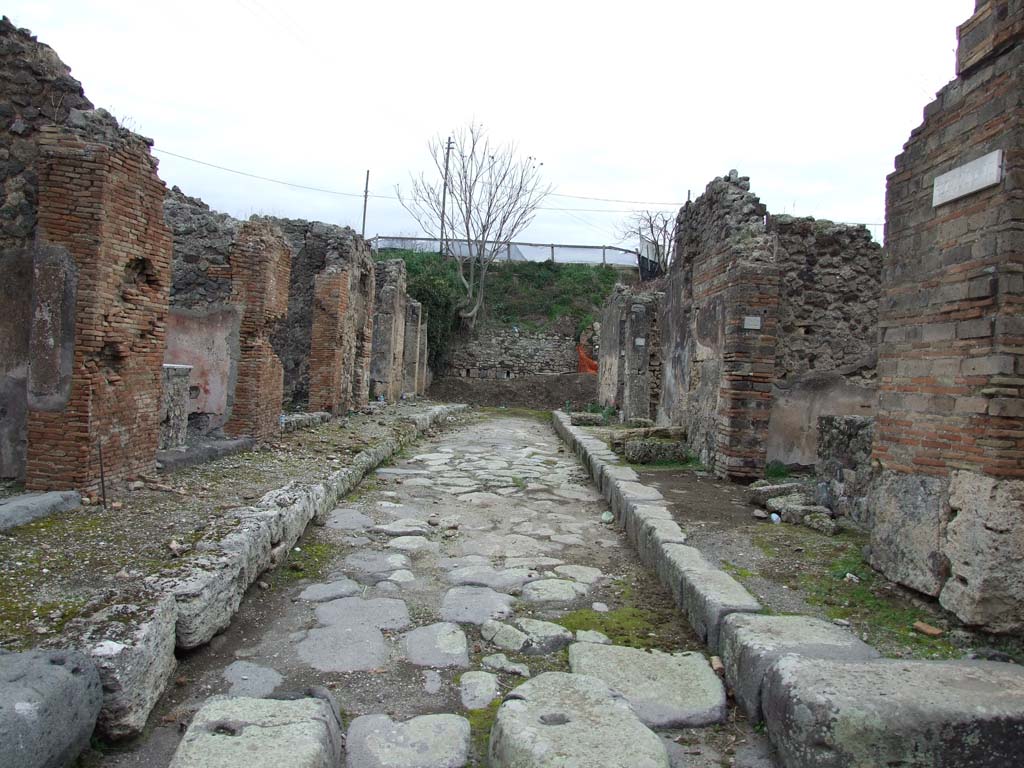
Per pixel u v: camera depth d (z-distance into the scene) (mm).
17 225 5609
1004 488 3621
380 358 19594
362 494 8078
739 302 8242
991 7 3861
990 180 3770
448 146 34219
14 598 3467
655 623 4527
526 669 3861
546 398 26797
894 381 4516
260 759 2424
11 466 5684
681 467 9328
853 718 2648
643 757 2547
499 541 6477
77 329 5410
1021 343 3668
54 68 5758
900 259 4535
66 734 2594
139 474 6195
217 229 9500
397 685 3621
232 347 9227
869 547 4738
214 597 3893
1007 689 2865
